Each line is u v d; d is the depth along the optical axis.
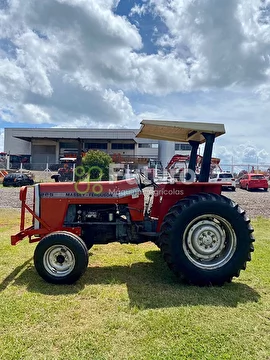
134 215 3.40
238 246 3.04
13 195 12.50
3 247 4.29
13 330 2.10
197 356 1.83
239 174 22.17
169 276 3.25
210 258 3.10
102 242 3.48
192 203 3.03
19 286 2.91
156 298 2.64
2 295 2.68
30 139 46.06
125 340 1.99
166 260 3.03
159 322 2.20
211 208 3.02
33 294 2.71
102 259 3.86
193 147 4.22
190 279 2.96
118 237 3.45
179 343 1.95
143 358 1.80
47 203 3.43
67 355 1.83
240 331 2.11
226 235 3.14
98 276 3.23
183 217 3.00
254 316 2.34
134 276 3.24
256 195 14.41
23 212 3.46
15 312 2.36
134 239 3.41
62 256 3.01
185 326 2.16
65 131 44.19
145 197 3.93
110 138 43.56
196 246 3.07
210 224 3.10
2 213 7.75
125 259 3.87
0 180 20.84
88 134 43.84
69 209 3.47
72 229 3.35
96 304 2.52
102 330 2.10
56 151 45.66
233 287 2.95
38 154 46.81
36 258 2.99
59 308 2.43
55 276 2.98
